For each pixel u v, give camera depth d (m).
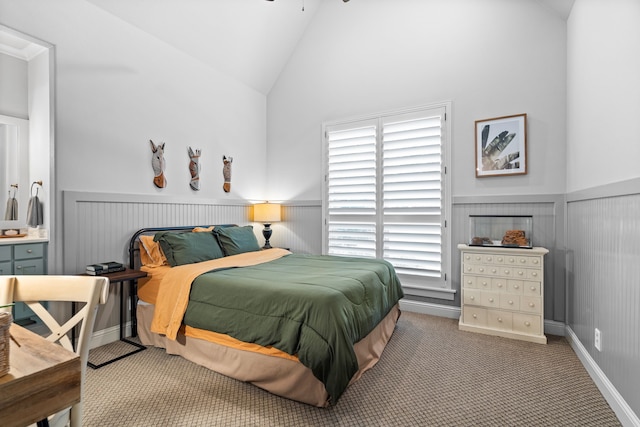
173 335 2.37
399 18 3.84
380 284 2.67
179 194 3.54
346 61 4.18
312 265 2.99
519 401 1.96
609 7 2.04
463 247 3.11
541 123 3.13
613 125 1.97
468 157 3.45
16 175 2.79
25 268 2.42
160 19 3.21
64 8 2.59
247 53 4.14
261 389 2.08
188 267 2.71
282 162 4.69
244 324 2.09
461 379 2.21
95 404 1.92
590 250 2.35
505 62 3.29
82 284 1.22
